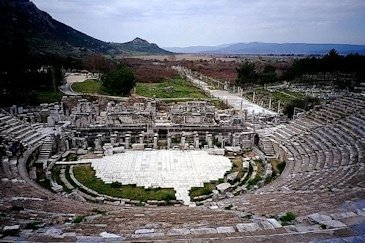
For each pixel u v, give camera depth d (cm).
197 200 2762
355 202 1563
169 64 18750
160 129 4700
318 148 3488
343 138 3447
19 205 1833
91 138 4512
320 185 2306
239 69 11300
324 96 7769
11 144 3447
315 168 2983
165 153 4003
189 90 9312
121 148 4081
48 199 2248
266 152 4056
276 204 1806
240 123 4875
